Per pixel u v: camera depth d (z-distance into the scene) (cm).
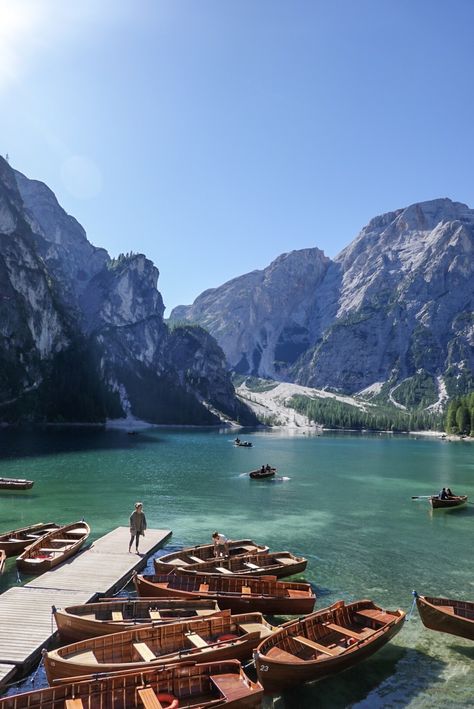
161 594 2469
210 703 1516
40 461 9000
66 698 1520
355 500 5862
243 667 1897
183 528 4312
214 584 2594
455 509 5425
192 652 1798
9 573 3012
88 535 3669
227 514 4928
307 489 6625
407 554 3628
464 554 3653
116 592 2711
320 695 1817
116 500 5512
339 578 3080
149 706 1509
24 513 4809
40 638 1998
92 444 13025
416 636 2278
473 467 10206
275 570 2970
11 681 1806
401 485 7281
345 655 1864
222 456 11400
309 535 4153
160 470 8256
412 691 1847
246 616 2105
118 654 1820
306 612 2430
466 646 2188
